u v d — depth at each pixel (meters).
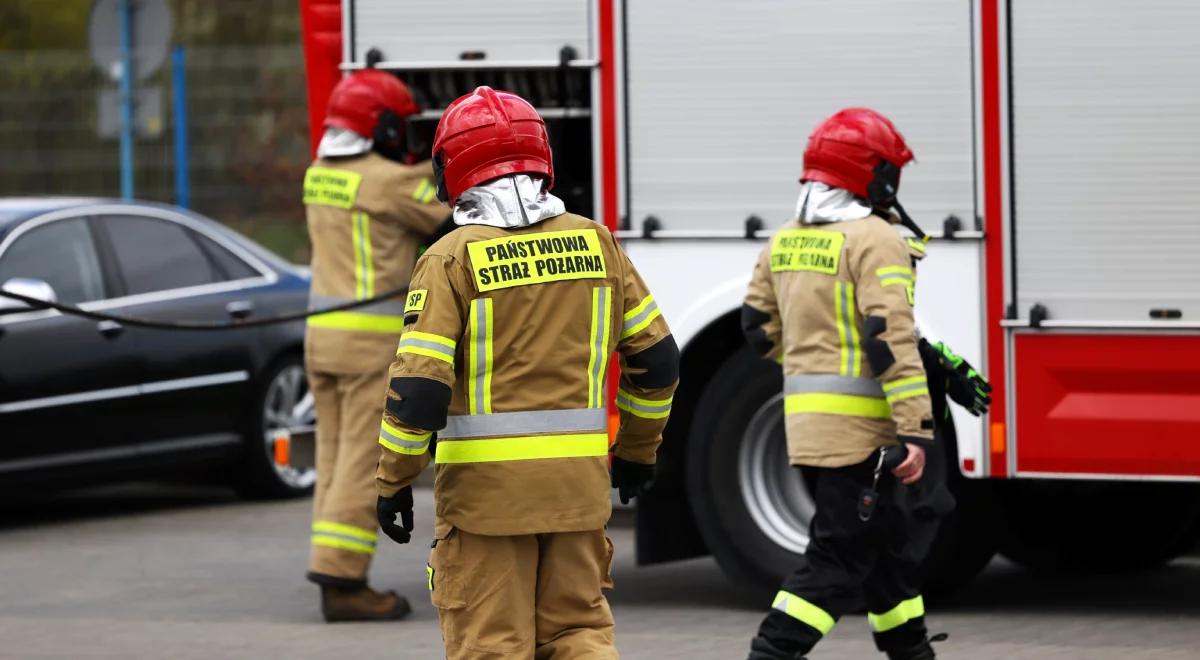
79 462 28.17
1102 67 19.77
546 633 13.15
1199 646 19.16
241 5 61.16
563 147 22.88
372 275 21.09
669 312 21.19
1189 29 19.56
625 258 13.35
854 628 20.48
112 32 41.03
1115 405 19.72
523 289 12.74
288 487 31.69
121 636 20.67
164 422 29.39
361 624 21.20
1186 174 19.61
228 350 30.34
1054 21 19.86
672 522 21.95
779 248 16.61
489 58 21.56
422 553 26.42
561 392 12.85
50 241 28.44
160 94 42.22
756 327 17.14
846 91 20.59
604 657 12.85
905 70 20.34
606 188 21.28
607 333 13.06
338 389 21.41
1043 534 23.86
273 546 27.09
